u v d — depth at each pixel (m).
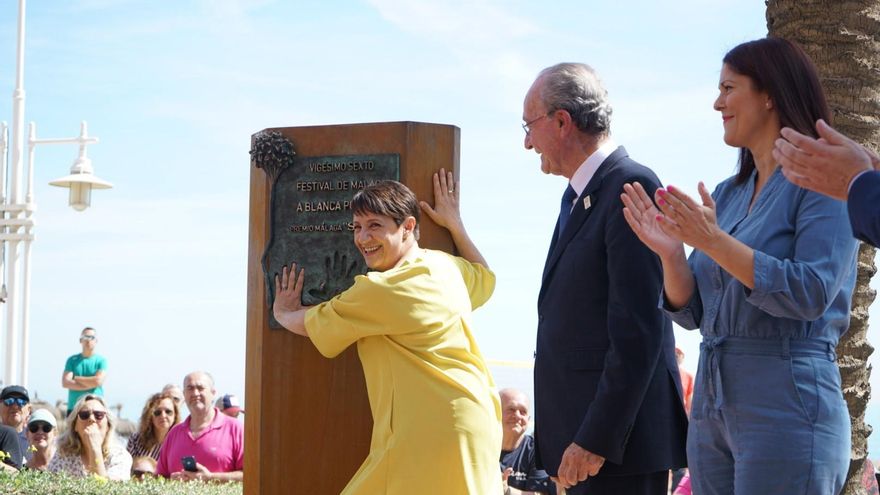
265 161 5.27
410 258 4.75
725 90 3.60
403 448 4.49
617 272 4.09
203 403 8.45
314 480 5.21
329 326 4.71
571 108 4.31
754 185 3.66
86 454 8.34
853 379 5.21
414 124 5.16
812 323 3.39
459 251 5.14
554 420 4.29
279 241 5.28
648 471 4.15
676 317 3.65
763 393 3.37
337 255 5.18
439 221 5.13
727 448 3.51
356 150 5.21
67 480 6.80
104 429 8.45
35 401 10.93
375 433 4.64
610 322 4.09
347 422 5.18
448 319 4.62
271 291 5.28
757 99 3.54
